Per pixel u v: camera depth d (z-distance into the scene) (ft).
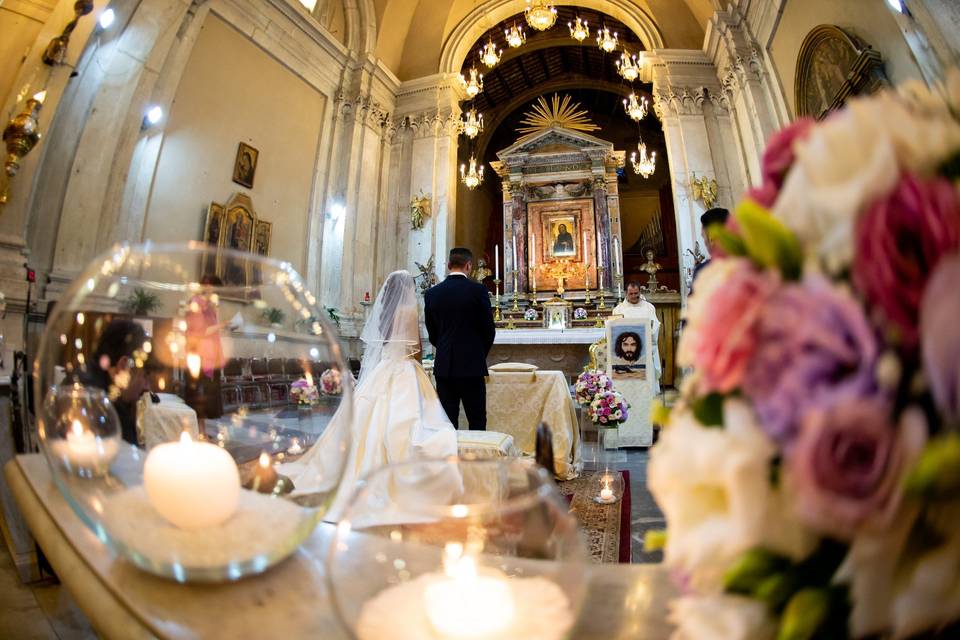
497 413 13.62
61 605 5.70
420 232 30.17
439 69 32.73
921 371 0.81
